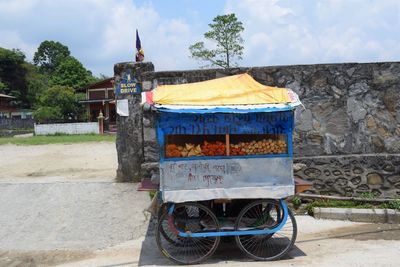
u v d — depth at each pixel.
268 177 6.60
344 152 9.77
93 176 12.18
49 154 18.39
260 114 6.61
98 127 39.81
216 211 6.98
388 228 8.16
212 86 7.03
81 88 59.56
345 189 9.60
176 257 6.71
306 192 9.60
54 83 66.75
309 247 7.04
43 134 38.25
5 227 8.37
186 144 6.48
